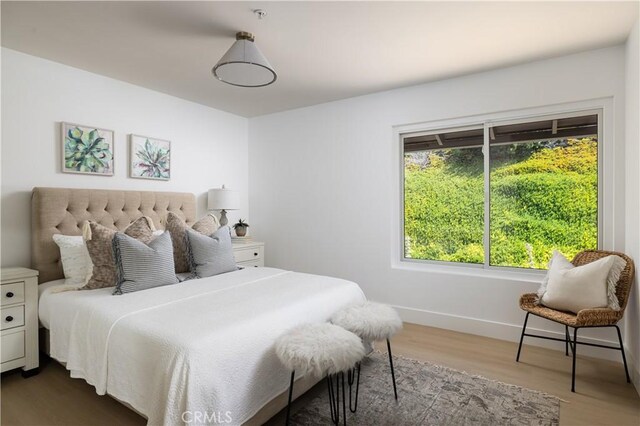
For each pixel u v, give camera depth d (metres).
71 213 2.86
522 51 2.69
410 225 3.69
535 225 3.06
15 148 2.65
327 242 4.08
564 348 2.80
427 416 1.92
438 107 3.36
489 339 3.07
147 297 2.14
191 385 1.41
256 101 3.99
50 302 2.27
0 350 2.23
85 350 1.90
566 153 2.91
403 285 3.58
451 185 3.46
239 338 1.66
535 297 2.62
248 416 1.64
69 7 2.07
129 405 1.63
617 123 2.59
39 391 2.17
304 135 4.24
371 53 2.72
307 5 2.06
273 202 4.53
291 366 1.58
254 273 2.94
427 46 2.60
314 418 1.91
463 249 3.41
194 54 2.74
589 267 2.38
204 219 3.34
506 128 3.15
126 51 2.68
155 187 3.63
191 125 3.99
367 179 3.79
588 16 2.18
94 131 3.10
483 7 2.08
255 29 2.35
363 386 2.24
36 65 2.76
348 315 2.08
